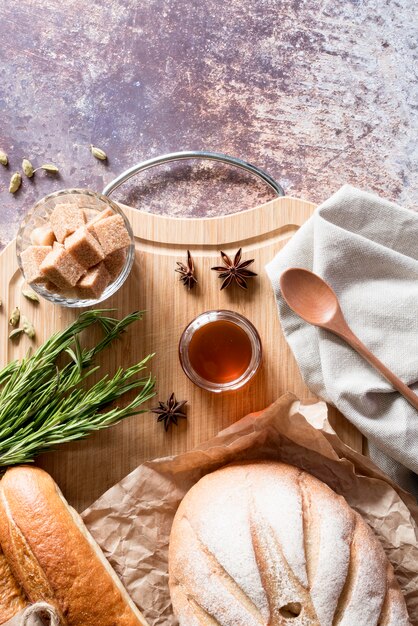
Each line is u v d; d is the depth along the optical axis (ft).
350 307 2.08
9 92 2.35
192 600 1.93
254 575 1.86
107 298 2.13
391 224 2.10
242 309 2.16
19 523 1.92
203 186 2.34
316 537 1.92
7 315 2.18
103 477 2.14
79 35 2.36
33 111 2.35
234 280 2.15
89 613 1.89
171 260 2.17
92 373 2.16
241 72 2.35
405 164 2.33
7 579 1.95
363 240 2.07
